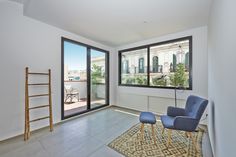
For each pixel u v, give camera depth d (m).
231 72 1.06
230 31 1.08
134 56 4.53
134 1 2.02
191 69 3.18
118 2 2.05
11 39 2.33
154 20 2.70
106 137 2.41
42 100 2.83
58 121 3.15
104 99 4.82
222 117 1.36
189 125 1.89
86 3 2.10
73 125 3.02
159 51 3.88
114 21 2.76
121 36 3.75
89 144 2.16
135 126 2.95
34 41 2.66
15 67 2.39
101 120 3.37
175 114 2.43
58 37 3.13
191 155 1.84
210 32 2.28
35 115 2.71
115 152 1.93
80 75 4.02
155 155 1.85
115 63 5.06
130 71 4.66
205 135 2.46
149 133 2.57
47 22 2.82
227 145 1.16
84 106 4.45
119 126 2.95
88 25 2.97
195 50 3.09
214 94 1.87
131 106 4.50
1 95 2.21
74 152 1.93
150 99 3.98
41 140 2.29
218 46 1.56
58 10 2.32
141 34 3.57
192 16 2.51
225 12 1.22
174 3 2.07
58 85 3.15
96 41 4.25
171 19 2.65
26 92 2.41
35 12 2.40
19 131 2.43
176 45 3.55
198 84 3.04
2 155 1.85
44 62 2.85
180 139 2.31
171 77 3.54
